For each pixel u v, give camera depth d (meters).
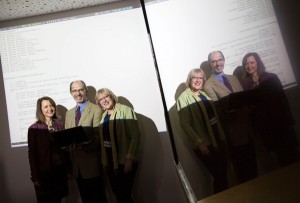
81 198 1.75
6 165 1.90
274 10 1.86
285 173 1.58
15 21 2.00
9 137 1.92
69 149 1.69
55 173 1.68
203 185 1.81
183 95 1.83
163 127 1.90
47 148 1.70
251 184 1.59
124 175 1.67
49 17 2.00
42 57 1.96
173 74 1.89
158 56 1.91
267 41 1.83
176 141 1.86
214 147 1.72
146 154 1.88
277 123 1.73
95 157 1.73
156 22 1.93
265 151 1.73
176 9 1.92
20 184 1.88
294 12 1.84
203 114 1.76
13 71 1.96
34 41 1.98
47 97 1.89
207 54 1.86
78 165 1.71
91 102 1.89
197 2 1.91
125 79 1.94
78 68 1.95
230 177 1.73
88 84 1.93
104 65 1.95
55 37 1.98
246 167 1.71
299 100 1.76
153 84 1.93
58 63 1.95
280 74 1.79
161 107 1.91
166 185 1.85
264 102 1.73
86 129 1.80
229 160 1.74
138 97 1.92
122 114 1.77
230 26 1.87
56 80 1.94
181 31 1.91
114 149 1.68
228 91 1.79
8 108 1.94
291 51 1.82
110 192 1.83
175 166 1.80
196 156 1.84
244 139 1.73
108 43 1.97
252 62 1.81
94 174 1.70
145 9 1.94
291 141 1.71
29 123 1.91
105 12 2.00
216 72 1.84
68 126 1.84
